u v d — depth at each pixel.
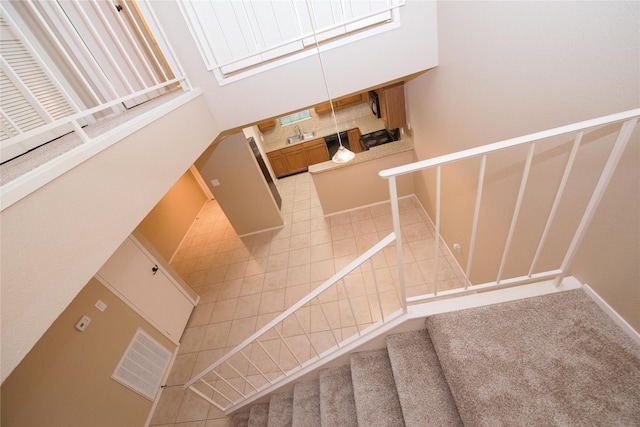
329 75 2.22
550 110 1.26
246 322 3.34
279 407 1.91
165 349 2.99
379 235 4.05
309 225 4.65
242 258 4.36
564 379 0.98
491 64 1.60
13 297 0.76
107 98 2.35
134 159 1.37
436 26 2.09
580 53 1.04
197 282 4.13
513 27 1.35
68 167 0.98
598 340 1.06
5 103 1.58
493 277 2.30
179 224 5.28
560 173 1.29
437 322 1.28
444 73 2.21
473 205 2.32
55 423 1.85
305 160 6.07
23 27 1.81
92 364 2.21
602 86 0.99
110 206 1.17
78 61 2.15
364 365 1.54
